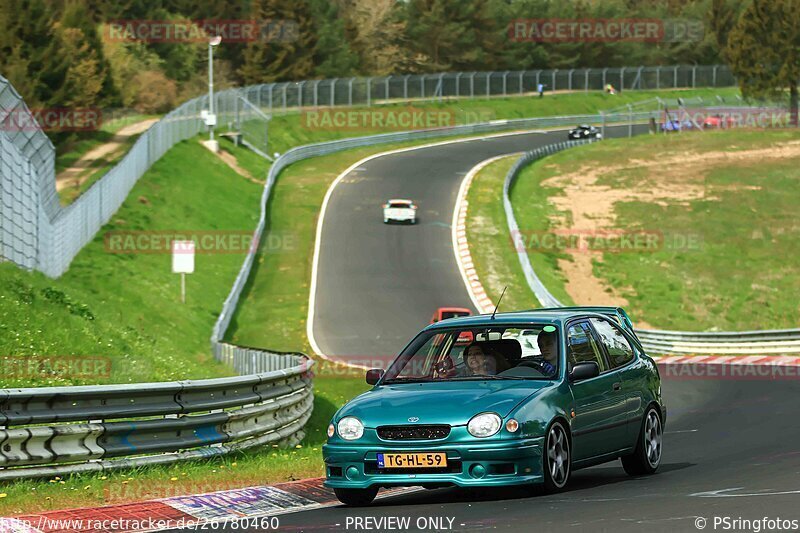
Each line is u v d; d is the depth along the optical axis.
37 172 75.38
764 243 152.00
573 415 25.30
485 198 175.62
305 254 137.50
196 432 33.62
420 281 127.12
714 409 54.38
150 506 23.67
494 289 124.56
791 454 32.72
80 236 100.75
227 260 126.44
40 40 150.50
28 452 27.73
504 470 23.42
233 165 176.25
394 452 23.75
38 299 58.91
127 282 95.12
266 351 58.28
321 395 62.22
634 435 28.19
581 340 27.05
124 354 57.44
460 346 26.92
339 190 180.75
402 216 156.38
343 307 114.25
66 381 46.56
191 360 69.19
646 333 98.50
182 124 172.00
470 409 23.72
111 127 179.00
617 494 24.09
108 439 30.16
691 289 131.62
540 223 161.25
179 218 132.25
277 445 40.12
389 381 26.52
